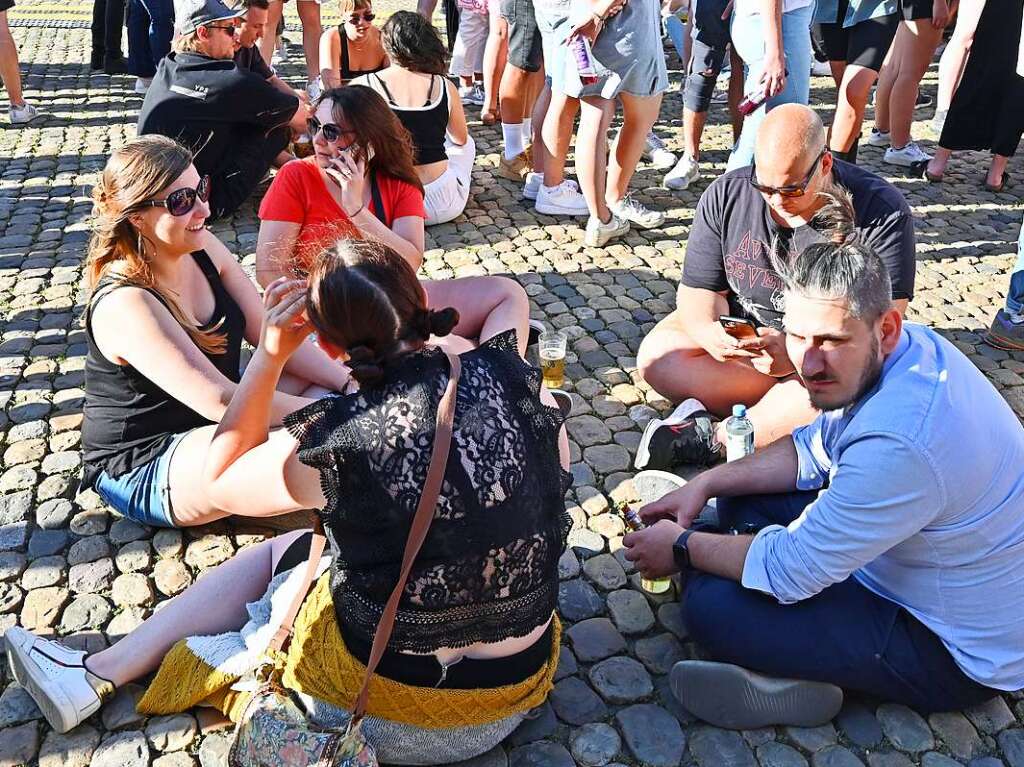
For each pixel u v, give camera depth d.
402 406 2.00
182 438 3.16
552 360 4.13
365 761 2.11
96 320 3.01
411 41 5.35
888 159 6.96
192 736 2.56
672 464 3.71
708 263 3.72
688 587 2.76
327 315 2.03
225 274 3.45
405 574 1.99
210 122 5.58
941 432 2.23
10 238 5.50
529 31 5.98
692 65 6.13
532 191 6.21
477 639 2.14
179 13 5.61
